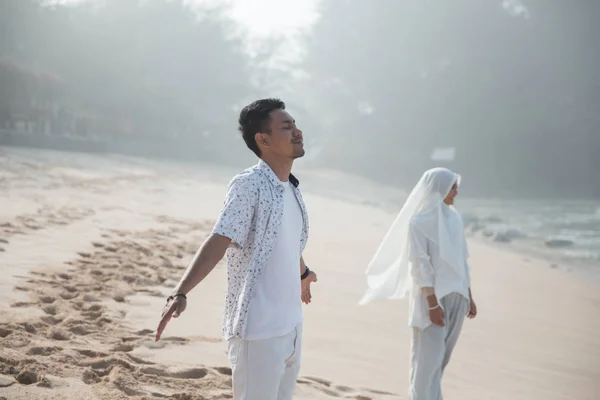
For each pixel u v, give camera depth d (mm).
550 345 7254
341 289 8578
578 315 9500
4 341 4293
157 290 6777
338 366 5285
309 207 23406
